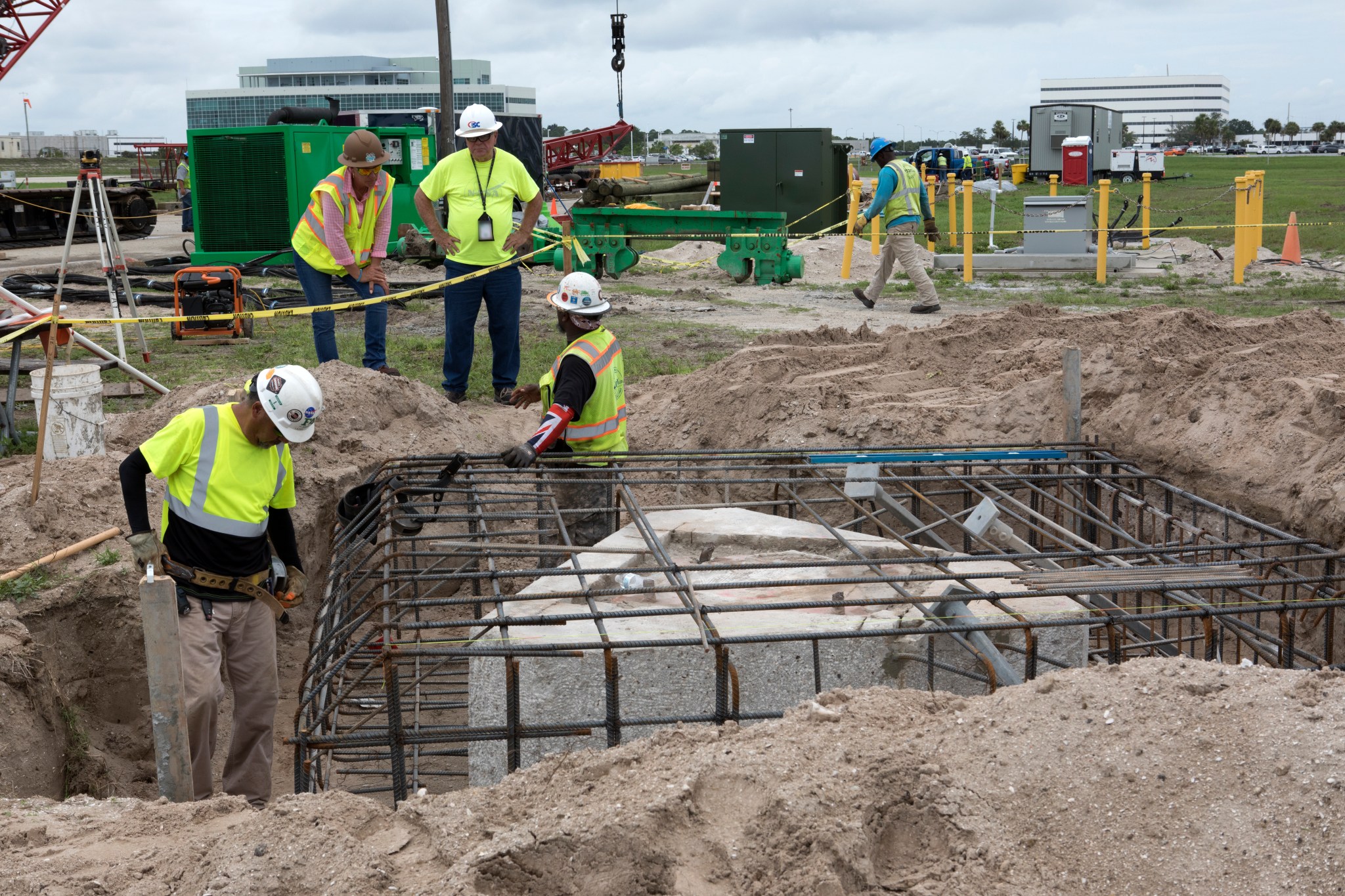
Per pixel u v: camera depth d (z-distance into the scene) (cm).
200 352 1183
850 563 439
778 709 472
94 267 1872
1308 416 612
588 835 278
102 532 560
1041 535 629
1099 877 270
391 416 796
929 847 287
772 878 271
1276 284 1590
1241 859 267
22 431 866
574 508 606
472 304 941
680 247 2209
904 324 1341
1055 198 1800
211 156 1795
